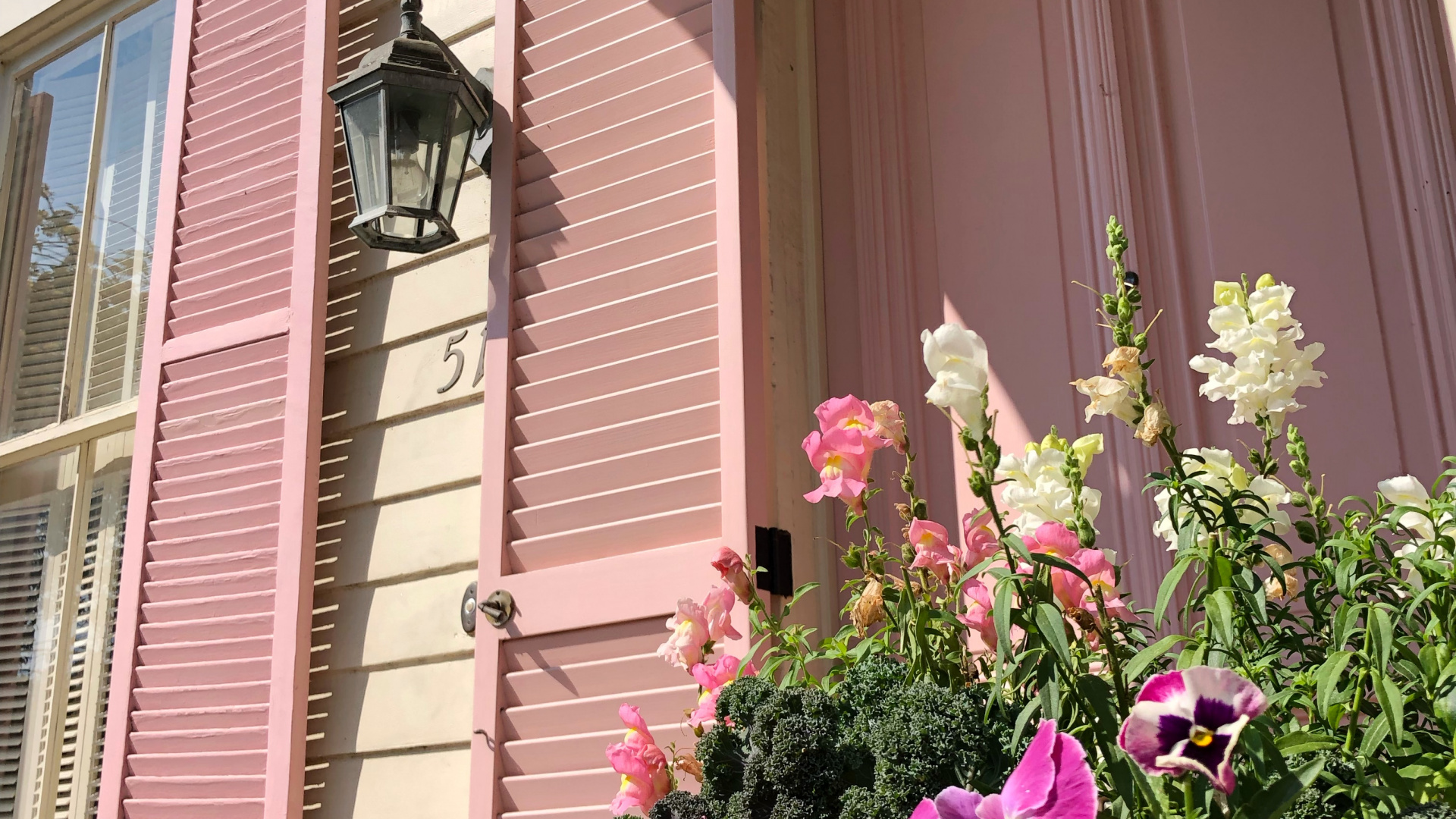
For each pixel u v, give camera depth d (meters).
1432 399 1.81
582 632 2.16
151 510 2.83
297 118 2.89
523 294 2.45
